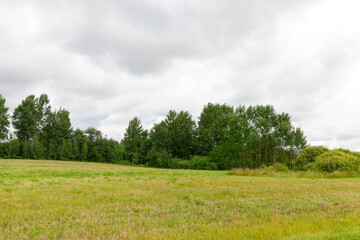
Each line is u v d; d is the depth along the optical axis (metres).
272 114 67.56
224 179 21.66
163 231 6.66
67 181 17.86
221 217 8.30
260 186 16.25
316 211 9.32
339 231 6.82
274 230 6.67
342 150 38.41
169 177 23.20
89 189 13.70
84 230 6.64
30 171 26.83
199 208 9.52
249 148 66.62
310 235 6.34
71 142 81.81
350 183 18.73
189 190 13.91
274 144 63.28
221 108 76.38
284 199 11.41
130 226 7.05
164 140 81.44
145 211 8.90
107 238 6.16
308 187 15.78
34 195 11.40
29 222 7.34
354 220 8.00
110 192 12.77
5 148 67.00
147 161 79.69
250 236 6.30
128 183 17.20
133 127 94.31
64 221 7.54
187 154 82.75
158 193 12.77
